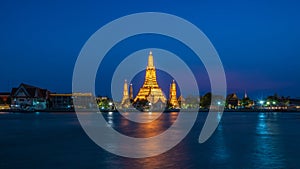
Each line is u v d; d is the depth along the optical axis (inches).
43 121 4522.6
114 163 1412.4
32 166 1362.0
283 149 1813.5
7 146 1935.3
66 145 1959.9
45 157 1557.6
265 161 1460.4
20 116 6264.8
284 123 4104.3
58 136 2477.9
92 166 1355.8
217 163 1414.9
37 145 1975.9
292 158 1534.2
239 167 1342.3
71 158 1526.8
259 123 4101.9
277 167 1344.7
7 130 3043.8
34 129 3152.1
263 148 1845.5
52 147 1882.4
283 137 2411.4
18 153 1676.9
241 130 3014.3
